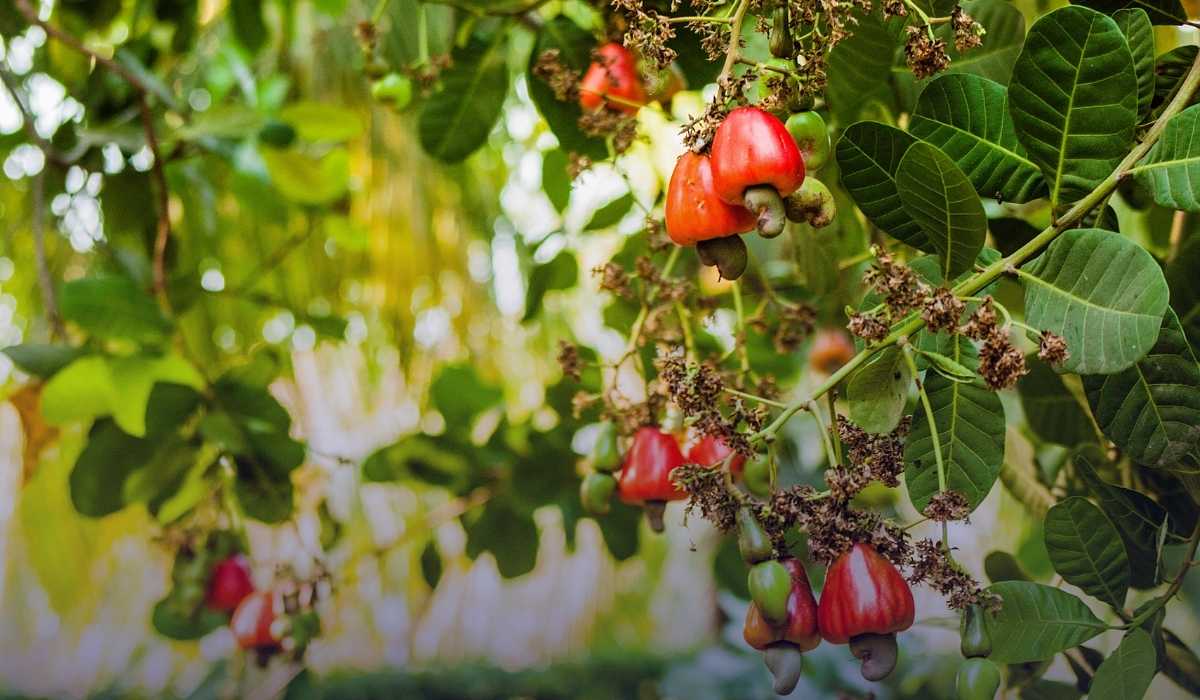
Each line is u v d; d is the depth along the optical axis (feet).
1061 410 5.08
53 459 8.68
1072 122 3.91
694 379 4.01
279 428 6.05
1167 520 4.33
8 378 6.97
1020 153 4.10
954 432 4.16
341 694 15.65
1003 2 4.71
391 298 9.36
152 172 6.98
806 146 3.92
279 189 6.75
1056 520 4.17
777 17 3.96
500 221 10.02
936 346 4.20
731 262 3.84
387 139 9.15
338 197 7.12
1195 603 6.50
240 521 6.27
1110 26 3.81
